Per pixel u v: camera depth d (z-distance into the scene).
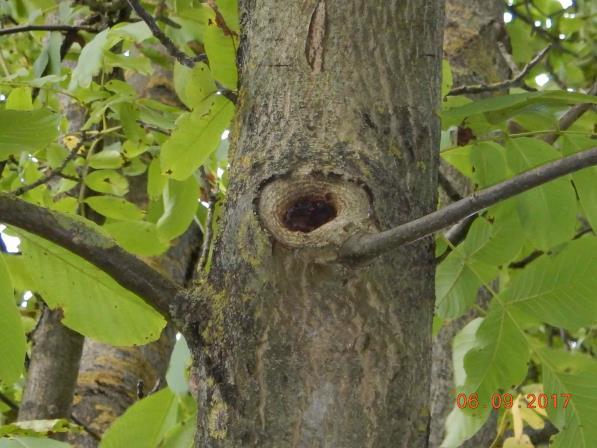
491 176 5.91
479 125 5.91
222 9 5.73
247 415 5.50
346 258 5.49
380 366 5.51
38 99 6.43
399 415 5.51
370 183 5.55
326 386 5.50
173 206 6.11
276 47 5.64
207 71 5.75
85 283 5.73
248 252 5.53
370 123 5.59
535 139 5.89
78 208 6.34
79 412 7.05
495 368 5.82
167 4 6.64
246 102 5.63
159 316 5.75
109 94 6.37
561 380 5.79
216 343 5.53
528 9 11.70
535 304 5.80
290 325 5.51
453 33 8.61
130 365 7.51
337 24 5.63
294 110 5.59
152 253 6.17
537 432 7.20
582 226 7.95
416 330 5.54
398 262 5.54
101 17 7.07
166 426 5.84
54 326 6.17
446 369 7.52
